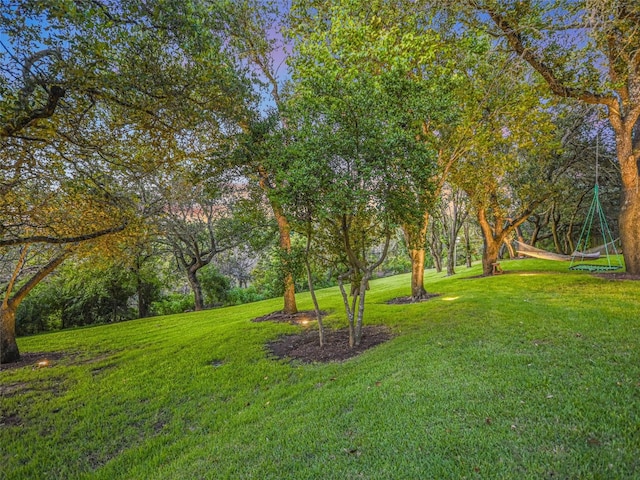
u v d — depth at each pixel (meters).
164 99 5.73
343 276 7.64
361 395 4.52
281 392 5.30
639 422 3.07
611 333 5.68
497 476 2.61
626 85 9.90
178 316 17.83
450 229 22.70
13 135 4.76
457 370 4.83
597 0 5.89
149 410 5.36
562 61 8.88
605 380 3.95
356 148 5.87
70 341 12.30
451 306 9.99
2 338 9.24
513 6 8.48
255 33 11.63
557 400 3.62
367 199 5.72
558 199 19.66
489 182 15.21
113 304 22.62
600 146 16.27
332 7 8.92
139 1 4.80
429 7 8.29
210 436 4.25
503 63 9.20
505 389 4.02
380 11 8.62
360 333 7.48
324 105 6.07
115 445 4.47
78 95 5.25
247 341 9.06
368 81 6.02
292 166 6.71
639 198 11.12
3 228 5.73
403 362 5.56
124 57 5.03
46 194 6.71
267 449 3.60
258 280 29.58
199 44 5.54
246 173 10.76
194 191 14.20
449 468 2.79
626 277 11.24
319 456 3.30
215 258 27.77
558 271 16.50
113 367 8.13
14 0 3.91
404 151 5.80
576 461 2.67
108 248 8.69
